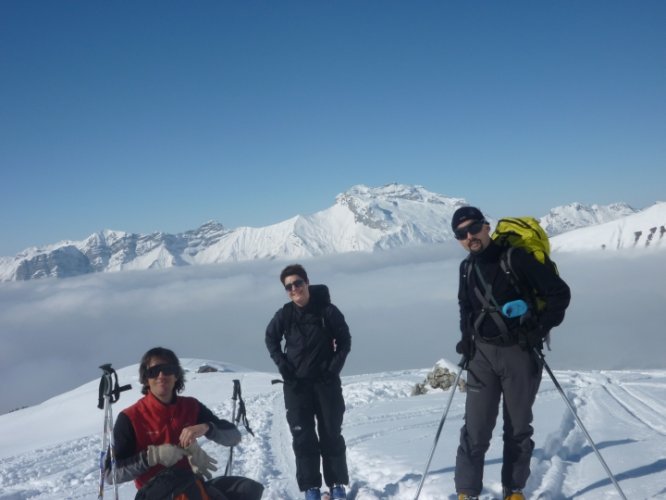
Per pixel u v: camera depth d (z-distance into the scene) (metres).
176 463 3.31
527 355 3.71
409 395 13.84
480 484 3.90
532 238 3.67
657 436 5.63
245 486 3.41
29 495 6.99
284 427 9.92
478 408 3.85
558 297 3.55
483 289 3.76
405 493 4.51
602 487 4.14
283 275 4.70
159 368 3.34
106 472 3.22
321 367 4.67
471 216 3.71
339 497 4.53
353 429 8.05
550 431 5.92
